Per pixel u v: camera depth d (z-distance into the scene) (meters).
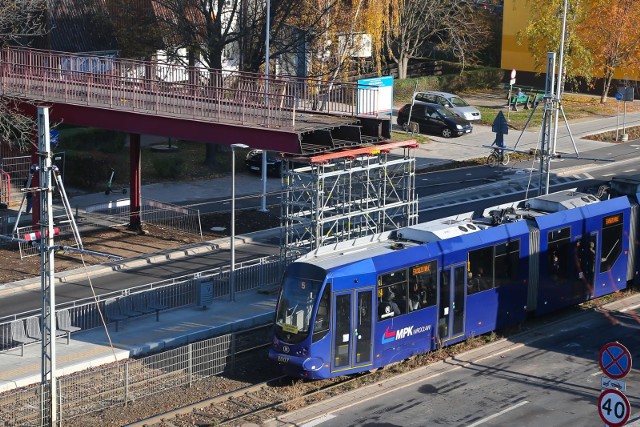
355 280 24.69
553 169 52.88
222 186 48.06
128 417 22.44
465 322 27.66
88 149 51.09
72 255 36.31
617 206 32.62
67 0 56.06
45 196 21.70
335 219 31.36
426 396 23.97
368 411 22.95
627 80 72.06
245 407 23.09
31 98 37.53
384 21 61.31
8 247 37.31
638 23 69.06
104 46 56.12
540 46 69.06
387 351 25.59
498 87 77.50
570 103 71.75
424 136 60.53
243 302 31.33
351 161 32.72
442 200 46.34
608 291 32.56
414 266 26.06
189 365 24.75
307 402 23.42
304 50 52.91
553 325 30.12
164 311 30.23
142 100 35.97
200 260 36.56
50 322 21.59
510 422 22.34
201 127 33.31
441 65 79.62
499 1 80.00
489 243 28.11
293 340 24.34
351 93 38.09
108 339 27.41
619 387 17.28
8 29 50.75
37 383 24.27
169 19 51.91
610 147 59.00
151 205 41.16
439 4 71.75
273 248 38.34
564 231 30.52
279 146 31.59
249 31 50.22
